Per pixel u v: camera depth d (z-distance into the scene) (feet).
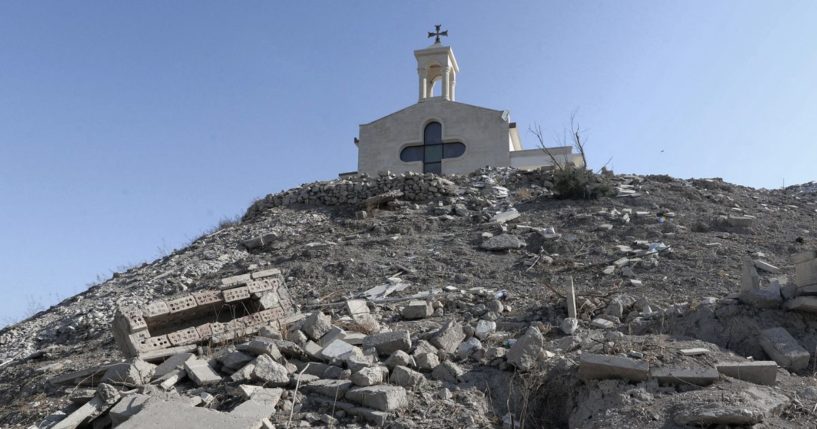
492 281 43.04
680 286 37.93
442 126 110.52
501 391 24.36
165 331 32.40
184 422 19.24
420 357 25.96
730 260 42.68
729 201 62.44
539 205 64.44
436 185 71.77
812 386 22.21
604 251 47.44
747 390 20.89
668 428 18.98
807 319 26.96
